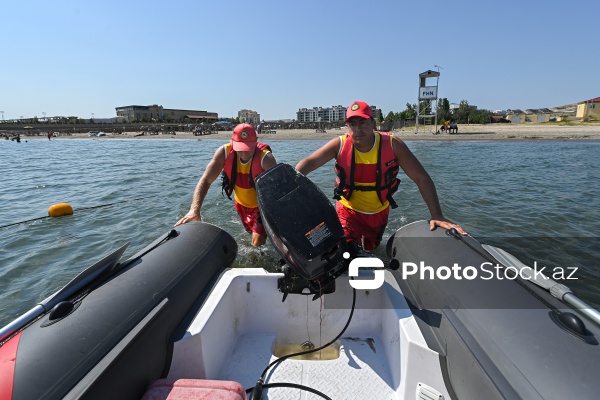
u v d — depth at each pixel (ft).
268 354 6.85
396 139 9.89
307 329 7.38
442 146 68.44
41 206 23.93
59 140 158.81
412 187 26.09
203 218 18.67
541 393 3.59
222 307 6.53
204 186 11.50
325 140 108.27
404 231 8.40
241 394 4.63
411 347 5.43
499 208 20.54
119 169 42.14
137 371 4.61
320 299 7.16
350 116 9.20
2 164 49.85
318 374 6.37
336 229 6.11
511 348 4.18
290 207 6.12
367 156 9.93
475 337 4.64
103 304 4.95
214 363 6.08
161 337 5.23
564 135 89.51
